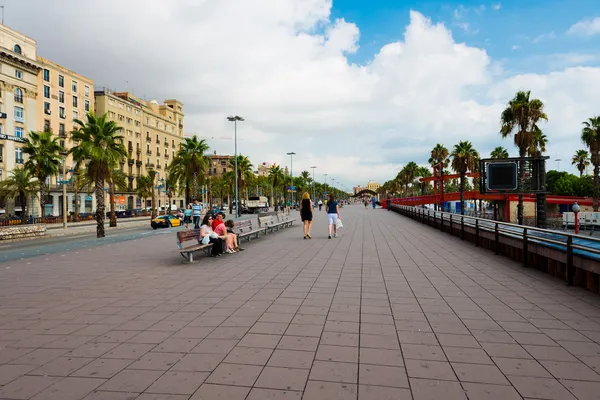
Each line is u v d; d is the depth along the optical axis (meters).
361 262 9.24
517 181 15.39
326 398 2.98
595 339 4.15
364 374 3.38
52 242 19.45
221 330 4.54
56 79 57.19
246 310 5.35
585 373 3.37
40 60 54.78
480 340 4.14
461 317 4.94
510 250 9.72
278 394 3.04
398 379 3.28
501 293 6.13
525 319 4.83
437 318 4.91
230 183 67.12
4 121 47.84
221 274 7.98
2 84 47.66
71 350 4.00
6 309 5.57
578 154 61.81
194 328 4.63
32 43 52.81
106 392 3.11
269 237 15.51
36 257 11.27
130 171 73.56
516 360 3.64
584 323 4.66
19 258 11.16
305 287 6.71
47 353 3.93
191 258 9.57
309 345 4.04
